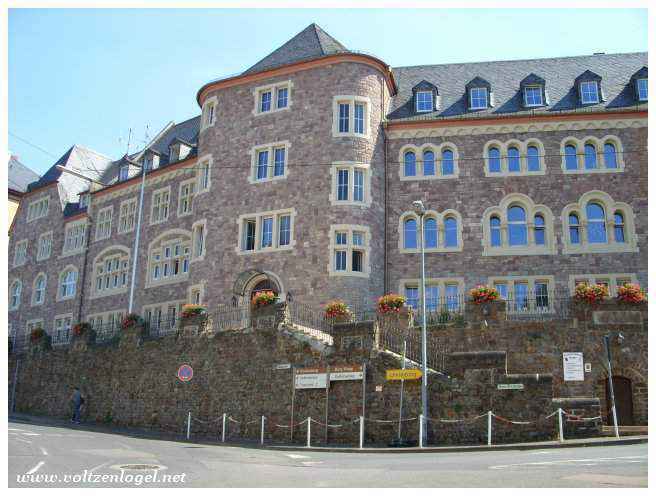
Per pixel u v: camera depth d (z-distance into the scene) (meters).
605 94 32.78
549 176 31.12
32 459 14.85
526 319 22.72
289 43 35.75
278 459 16.31
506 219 30.89
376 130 32.12
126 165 43.62
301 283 29.86
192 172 38.59
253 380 23.97
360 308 29.17
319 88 32.34
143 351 28.06
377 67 32.81
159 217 39.59
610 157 31.11
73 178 49.47
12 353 35.31
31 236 48.59
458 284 30.47
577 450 16.23
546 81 34.44
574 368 21.86
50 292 45.12
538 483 10.80
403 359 20.88
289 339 23.53
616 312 22.06
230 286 31.53
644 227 29.98
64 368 31.59
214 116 35.06
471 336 22.80
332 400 21.86
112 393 28.70
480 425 19.39
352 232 30.14
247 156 33.22
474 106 33.41
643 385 21.39
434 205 31.58
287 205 31.33
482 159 31.83
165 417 26.20
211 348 25.66
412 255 31.08
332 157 31.06
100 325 38.06
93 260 42.88
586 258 29.88
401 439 20.16
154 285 38.16
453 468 13.36
